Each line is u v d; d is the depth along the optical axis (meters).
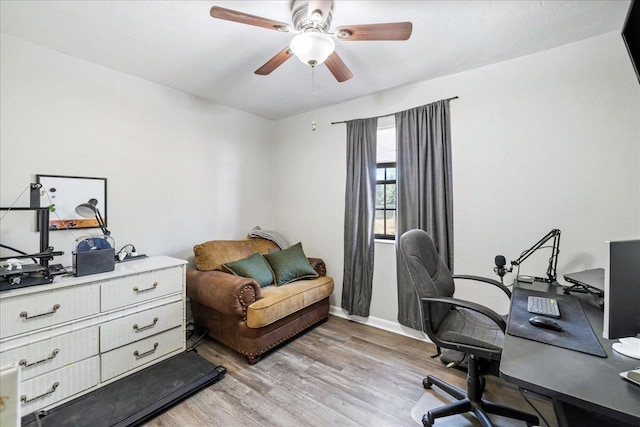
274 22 1.49
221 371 2.02
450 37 1.91
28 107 1.96
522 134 2.17
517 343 1.07
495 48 2.04
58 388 1.66
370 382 2.00
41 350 1.60
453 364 2.10
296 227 3.63
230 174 3.33
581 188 1.97
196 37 1.91
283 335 2.45
